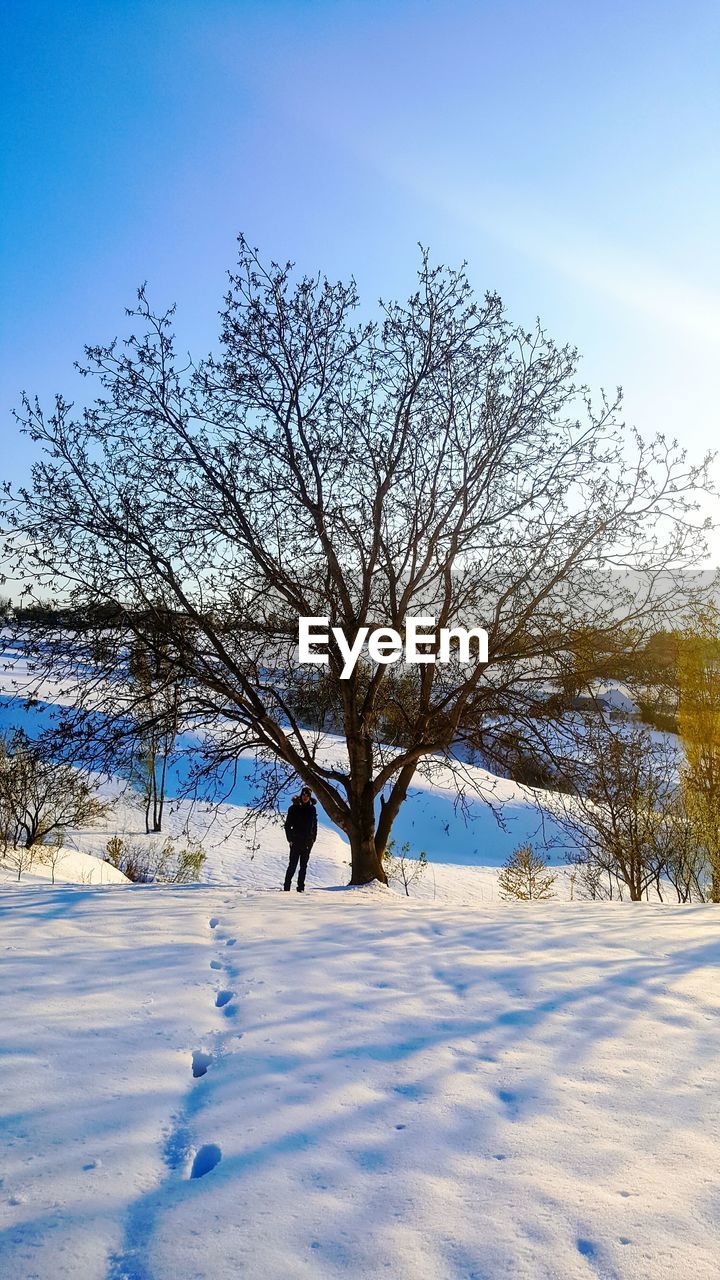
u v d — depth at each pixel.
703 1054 3.52
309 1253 2.05
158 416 10.33
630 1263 2.00
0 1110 2.84
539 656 10.80
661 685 10.77
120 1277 1.96
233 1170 2.48
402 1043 3.65
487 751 11.21
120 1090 3.06
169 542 10.27
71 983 4.45
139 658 10.14
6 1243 2.07
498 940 5.90
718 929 6.34
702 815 14.41
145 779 25.30
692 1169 2.49
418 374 10.80
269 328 10.74
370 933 6.13
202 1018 3.97
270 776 11.44
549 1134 2.74
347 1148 2.64
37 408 9.72
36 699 9.86
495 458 10.75
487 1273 1.96
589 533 10.22
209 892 8.83
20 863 14.43
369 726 11.20
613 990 4.52
